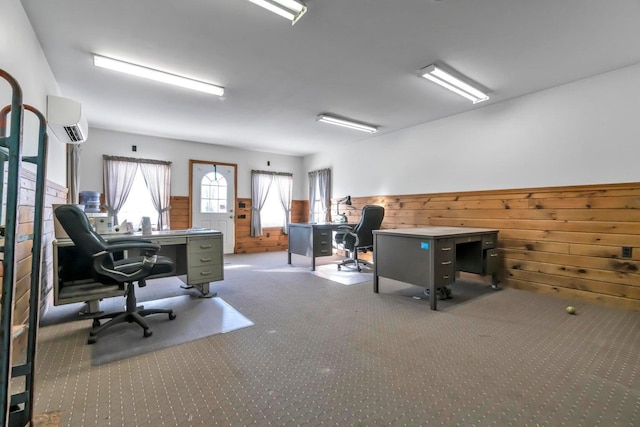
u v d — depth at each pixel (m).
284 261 5.55
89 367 1.80
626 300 2.86
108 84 3.23
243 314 2.71
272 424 1.32
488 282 3.89
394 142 5.21
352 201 6.09
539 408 1.43
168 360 1.89
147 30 2.28
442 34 2.36
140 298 3.18
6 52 1.77
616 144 2.92
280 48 2.56
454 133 4.30
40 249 1.26
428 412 1.41
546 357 1.93
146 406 1.44
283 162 7.28
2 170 1.22
